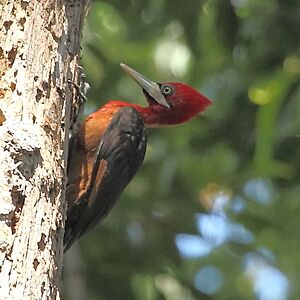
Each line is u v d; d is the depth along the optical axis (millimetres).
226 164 14695
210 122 13609
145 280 12797
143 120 10117
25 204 6781
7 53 7418
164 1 13445
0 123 7016
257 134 12602
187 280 12719
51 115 7379
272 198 15227
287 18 12688
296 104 12609
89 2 8469
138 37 14273
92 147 9180
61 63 7703
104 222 13141
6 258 6496
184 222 13906
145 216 13805
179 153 14258
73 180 9039
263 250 15992
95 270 12258
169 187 14211
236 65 13344
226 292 16547
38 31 7605
